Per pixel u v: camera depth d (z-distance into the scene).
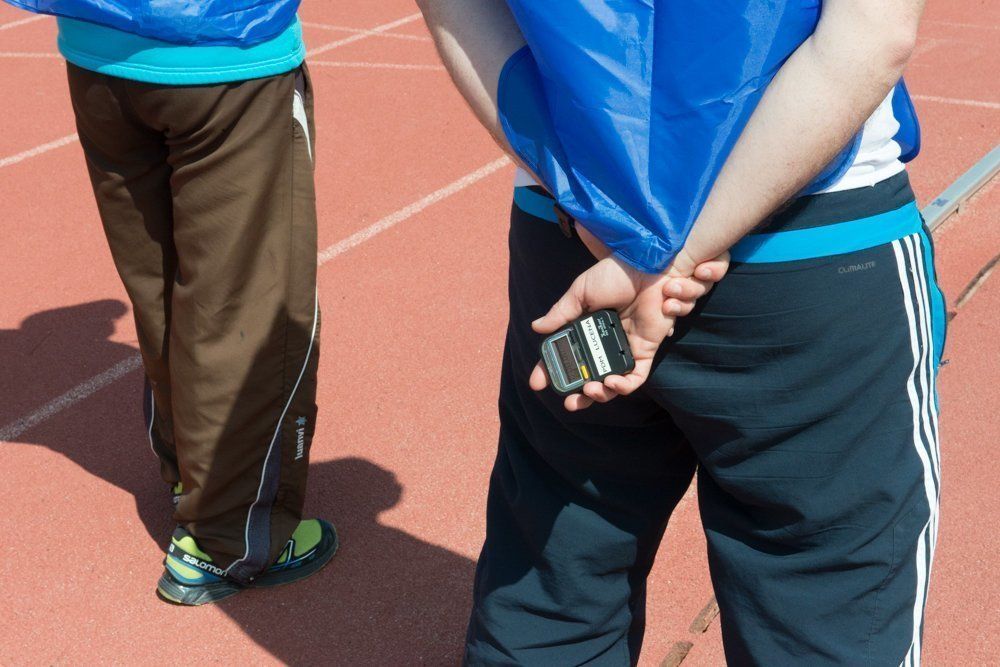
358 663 2.28
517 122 1.23
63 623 2.41
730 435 1.30
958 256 4.02
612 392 1.26
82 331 3.76
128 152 2.11
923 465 1.31
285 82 2.04
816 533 1.31
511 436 1.59
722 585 1.42
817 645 1.34
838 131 1.06
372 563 2.57
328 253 4.36
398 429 3.12
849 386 1.24
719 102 1.08
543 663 1.62
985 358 3.31
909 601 1.35
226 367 2.19
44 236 4.58
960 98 6.22
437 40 1.28
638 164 1.12
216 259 2.08
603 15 1.11
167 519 2.76
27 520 2.76
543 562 1.56
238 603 2.46
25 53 7.68
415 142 5.71
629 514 1.50
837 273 1.20
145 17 1.82
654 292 1.18
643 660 2.21
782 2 1.06
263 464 2.33
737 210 1.11
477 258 4.29
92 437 3.12
